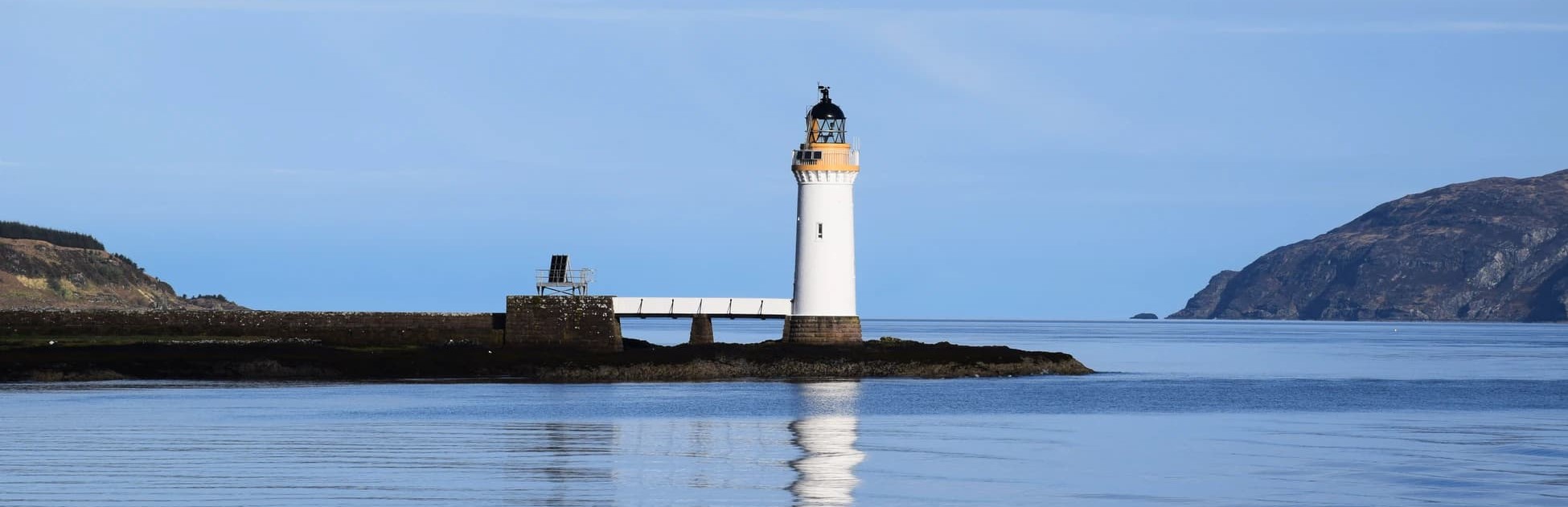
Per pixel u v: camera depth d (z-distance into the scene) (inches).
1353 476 2945.4
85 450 3080.7
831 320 5393.7
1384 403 4731.8
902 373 5334.6
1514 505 2637.8
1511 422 4052.7
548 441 3344.0
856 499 2655.0
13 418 3636.8
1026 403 4453.7
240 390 4471.0
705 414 3991.1
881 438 3503.9
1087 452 3277.6
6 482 2682.1
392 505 2522.1
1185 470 3016.7
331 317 5334.6
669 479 2837.1
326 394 4426.7
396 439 3341.5
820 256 5378.9
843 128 5383.9
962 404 4367.6
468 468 2925.7
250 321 5324.8
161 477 2753.4
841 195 5388.8
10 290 7657.5
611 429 3597.4
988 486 2800.2
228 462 2945.4
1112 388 5231.3
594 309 5349.4
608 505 2561.5
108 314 5280.5
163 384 4630.9
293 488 2659.9
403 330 5349.4
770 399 4421.8
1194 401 4726.9
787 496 2674.7
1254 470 3021.7
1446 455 3270.2
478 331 5383.9
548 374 5068.9
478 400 4288.9
